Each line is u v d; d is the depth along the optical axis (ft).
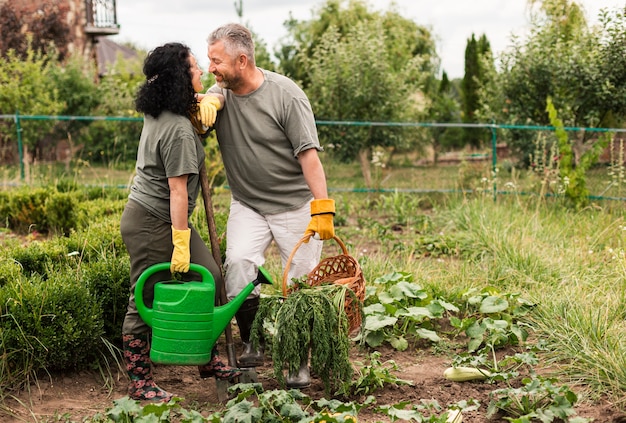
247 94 14.24
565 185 31.63
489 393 13.04
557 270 21.22
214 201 33.81
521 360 13.96
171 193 12.69
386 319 16.25
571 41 39.34
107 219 22.17
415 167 51.24
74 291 14.87
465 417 12.76
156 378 14.93
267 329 14.98
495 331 15.97
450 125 35.27
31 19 65.41
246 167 14.58
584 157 32.09
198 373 15.34
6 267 16.67
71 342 14.40
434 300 17.53
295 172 14.69
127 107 53.93
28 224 28.76
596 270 21.30
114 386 14.49
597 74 37.42
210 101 13.74
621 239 24.88
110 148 49.88
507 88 39.73
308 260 15.06
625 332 15.71
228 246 14.87
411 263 22.56
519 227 26.40
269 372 14.99
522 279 20.53
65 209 28.25
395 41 61.21
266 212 14.79
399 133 43.68
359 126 41.88
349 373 13.03
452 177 41.78
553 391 12.32
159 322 12.78
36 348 14.12
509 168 43.55
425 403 12.62
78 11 71.31
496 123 40.93
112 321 15.81
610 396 13.25
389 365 15.53
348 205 34.58
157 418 11.35
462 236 26.63
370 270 21.08
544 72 38.45
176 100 12.65
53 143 50.11
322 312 12.87
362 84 42.65
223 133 14.60
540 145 38.83
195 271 13.32
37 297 14.49
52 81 53.21
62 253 18.72
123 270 16.07
